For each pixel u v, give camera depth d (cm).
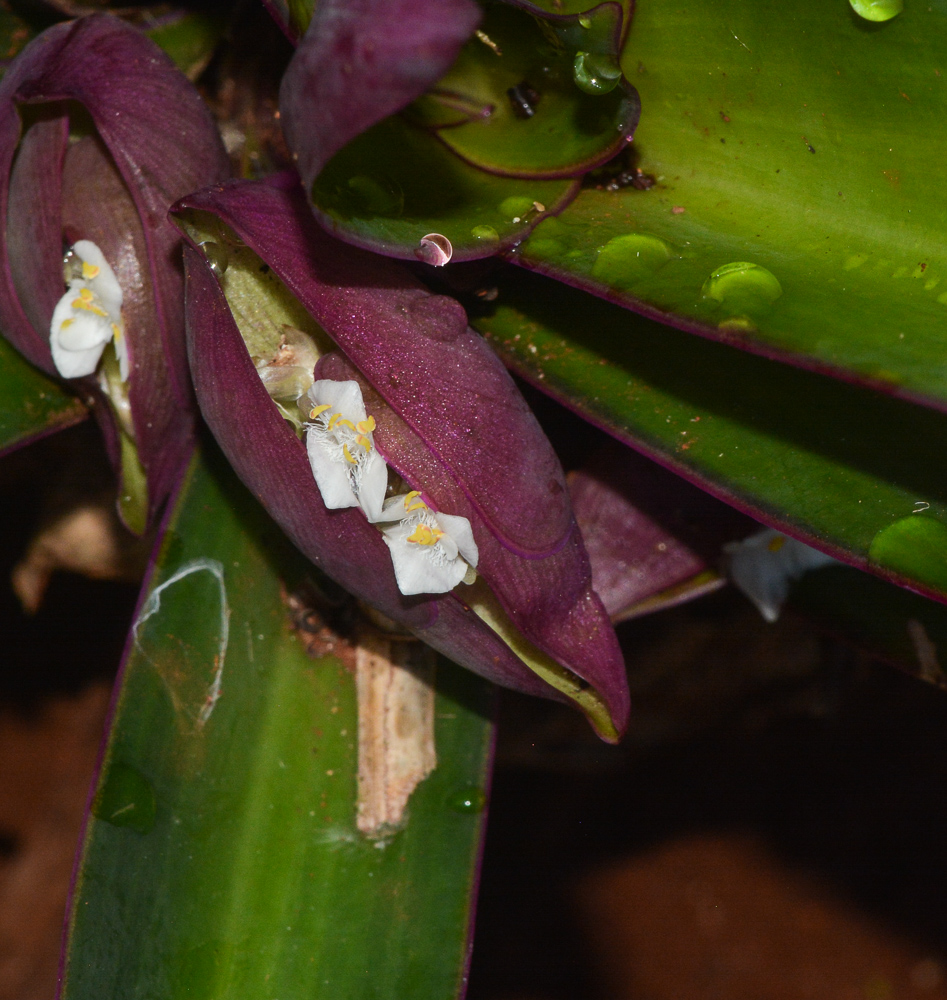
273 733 29
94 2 30
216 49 30
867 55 26
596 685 27
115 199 27
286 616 29
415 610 27
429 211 27
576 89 27
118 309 27
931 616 29
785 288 26
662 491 29
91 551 34
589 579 27
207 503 29
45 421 29
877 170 26
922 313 26
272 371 26
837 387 27
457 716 29
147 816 28
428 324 26
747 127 27
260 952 28
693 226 27
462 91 27
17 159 27
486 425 26
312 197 25
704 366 27
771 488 27
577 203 27
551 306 28
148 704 28
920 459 27
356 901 28
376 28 24
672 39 27
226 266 26
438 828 29
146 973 28
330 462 26
